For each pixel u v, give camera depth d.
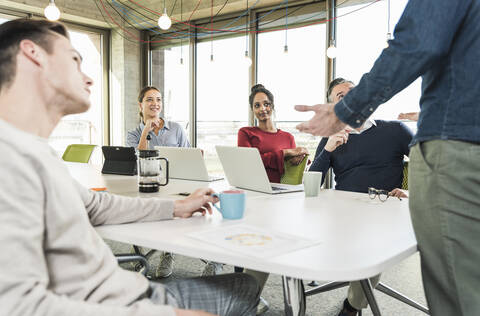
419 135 0.85
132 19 6.56
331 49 4.19
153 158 1.84
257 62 5.59
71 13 6.01
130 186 2.05
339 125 0.91
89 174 2.66
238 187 2.05
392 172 2.34
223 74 5.96
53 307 0.64
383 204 1.54
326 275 0.76
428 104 0.85
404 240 0.98
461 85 0.78
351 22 4.69
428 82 0.86
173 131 3.91
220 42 5.98
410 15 0.78
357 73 4.70
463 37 0.78
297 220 1.22
